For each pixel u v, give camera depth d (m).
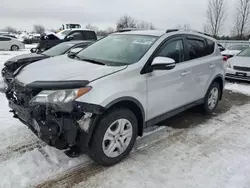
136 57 3.27
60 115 2.51
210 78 4.62
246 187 2.64
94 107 2.53
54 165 2.93
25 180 2.64
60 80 2.56
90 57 3.59
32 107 2.58
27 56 6.16
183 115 4.88
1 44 20.36
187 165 3.04
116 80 2.80
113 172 2.86
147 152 3.33
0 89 3.27
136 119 3.14
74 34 12.62
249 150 3.46
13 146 3.35
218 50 4.95
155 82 3.30
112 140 2.91
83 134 2.64
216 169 2.96
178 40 3.88
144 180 2.73
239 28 27.14
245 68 7.99
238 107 5.59
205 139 3.79
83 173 2.82
